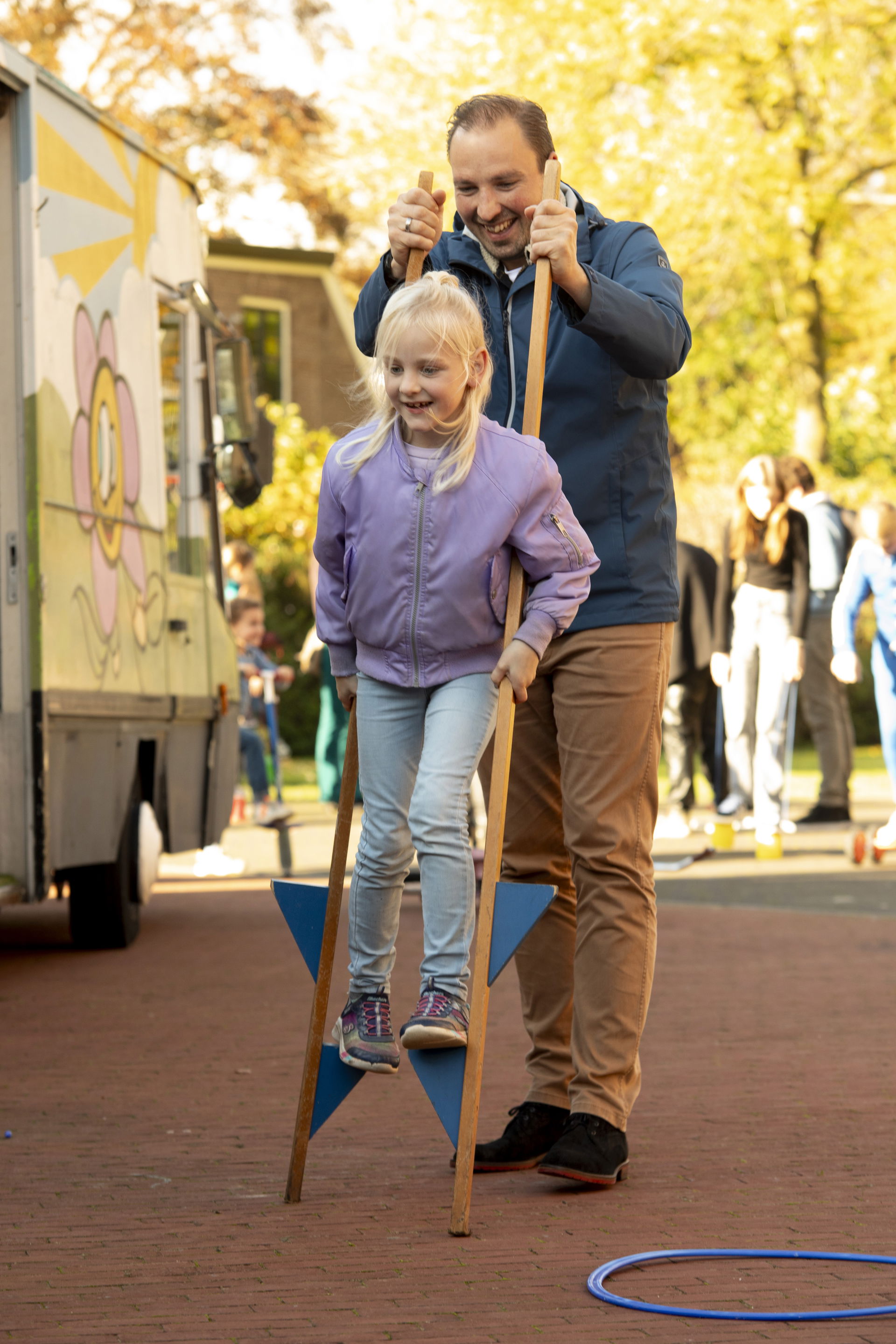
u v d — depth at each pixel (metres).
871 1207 6.76
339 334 61.66
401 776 6.87
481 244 7.41
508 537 6.65
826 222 44.94
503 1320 5.47
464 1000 6.60
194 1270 6.00
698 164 41.69
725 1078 9.23
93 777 13.09
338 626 6.95
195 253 16.30
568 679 7.23
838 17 41.81
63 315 12.49
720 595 21.17
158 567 14.82
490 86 42.53
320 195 57.88
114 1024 11.12
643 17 40.41
